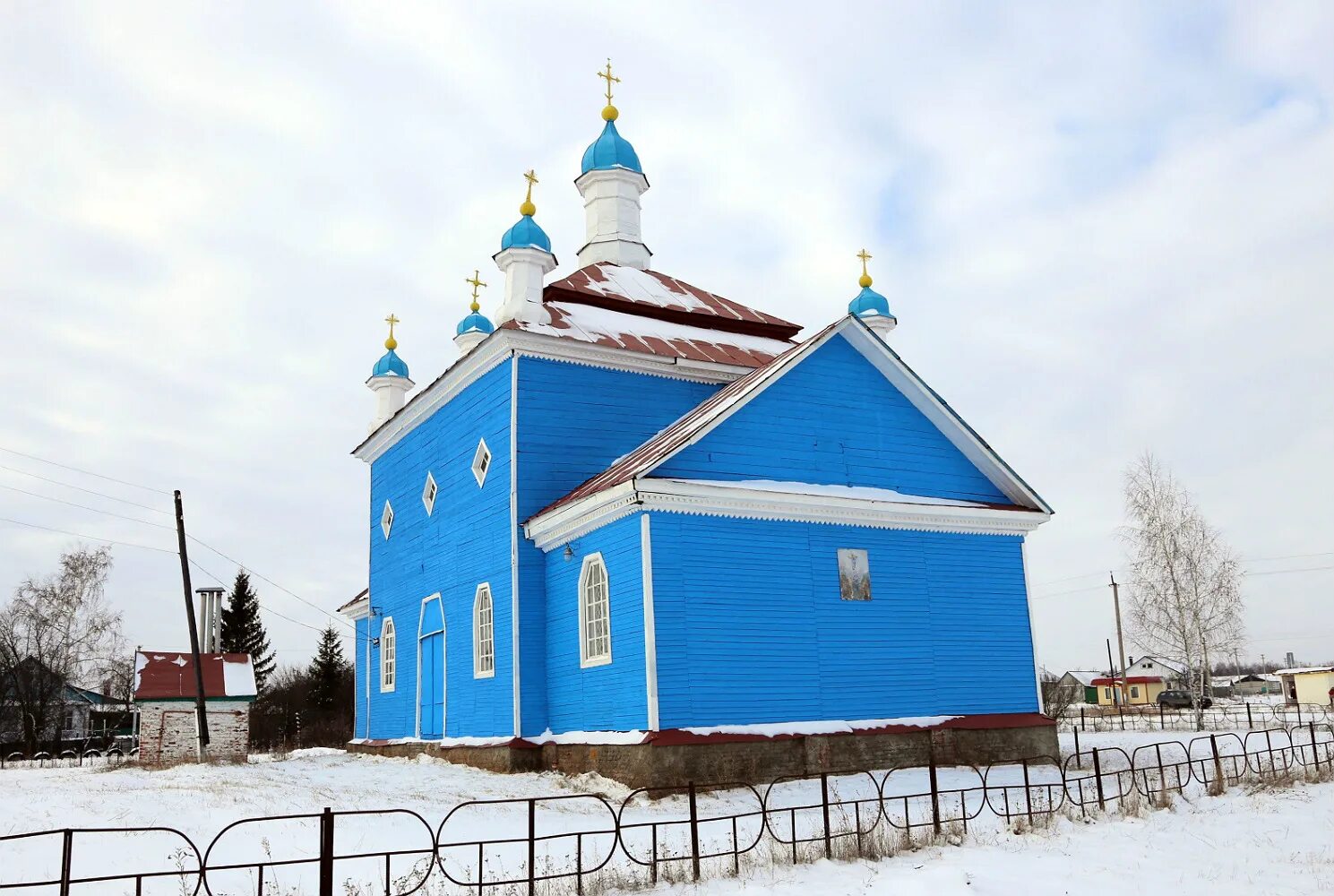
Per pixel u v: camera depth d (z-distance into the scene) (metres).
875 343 22.28
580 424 23.70
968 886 10.76
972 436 23.17
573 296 26.44
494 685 22.73
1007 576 23.34
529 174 24.91
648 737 18.09
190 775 21.42
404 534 29.30
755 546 20.09
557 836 10.73
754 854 12.85
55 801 15.68
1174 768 20.72
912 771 20.22
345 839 13.47
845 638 20.70
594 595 20.67
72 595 54.75
